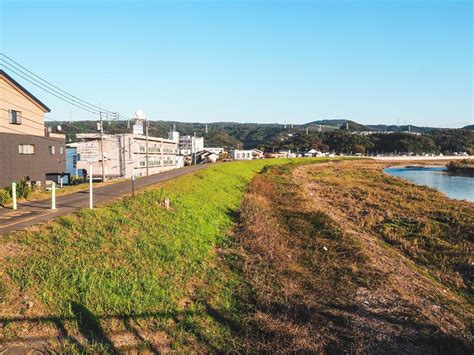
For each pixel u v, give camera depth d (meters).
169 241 11.94
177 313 8.21
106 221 12.12
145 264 9.90
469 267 14.04
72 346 6.31
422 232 18.91
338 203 28.91
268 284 10.45
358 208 26.38
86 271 8.48
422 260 14.98
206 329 7.88
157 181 24.67
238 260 12.10
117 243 10.59
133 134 50.75
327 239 16.16
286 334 7.89
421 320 9.12
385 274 12.16
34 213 13.02
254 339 7.73
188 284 9.70
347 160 101.81
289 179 44.12
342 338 8.13
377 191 36.06
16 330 6.40
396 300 10.25
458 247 16.25
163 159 61.06
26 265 8.15
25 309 6.88
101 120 37.91
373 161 105.69
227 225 16.72
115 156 49.00
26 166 31.11
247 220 17.59
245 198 26.00
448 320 9.59
